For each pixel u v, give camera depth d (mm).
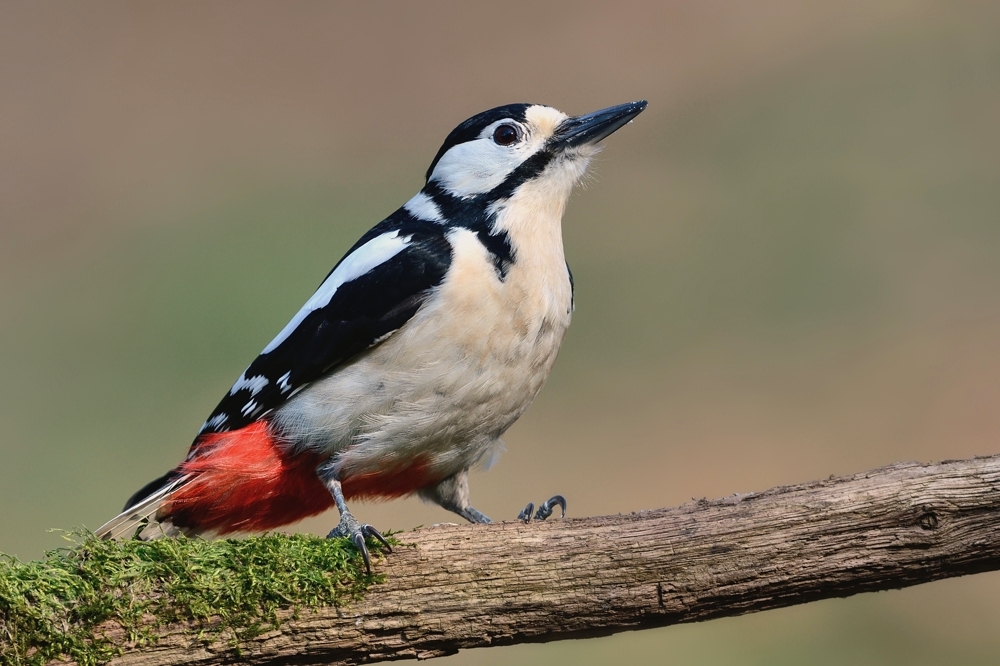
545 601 5551
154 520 7340
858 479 5574
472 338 6812
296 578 5465
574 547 5586
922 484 5477
